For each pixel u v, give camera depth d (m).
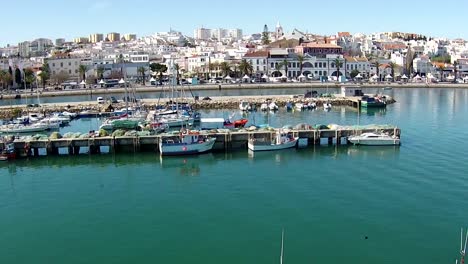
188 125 111.25
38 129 113.94
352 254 46.91
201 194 64.38
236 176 72.56
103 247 49.31
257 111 148.12
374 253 47.03
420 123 120.75
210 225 54.09
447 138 98.81
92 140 88.44
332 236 50.72
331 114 141.00
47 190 67.38
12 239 51.53
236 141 92.31
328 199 61.25
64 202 62.31
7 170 78.44
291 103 156.25
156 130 102.25
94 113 137.25
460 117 131.00
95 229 53.69
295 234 51.38
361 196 62.06
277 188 66.19
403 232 51.31
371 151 87.44
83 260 46.75
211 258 46.62
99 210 59.25
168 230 53.00
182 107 140.50
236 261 45.97
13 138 89.38
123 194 65.06
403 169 74.19
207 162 81.75
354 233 51.31
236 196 63.28
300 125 98.50
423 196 61.53
